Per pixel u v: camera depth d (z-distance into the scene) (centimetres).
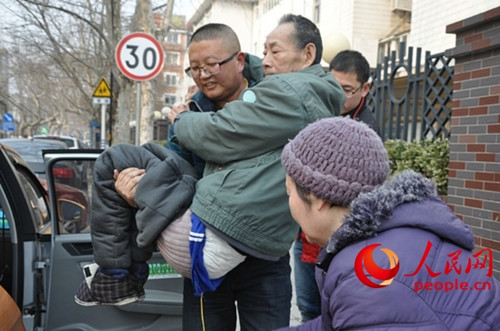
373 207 105
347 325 99
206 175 178
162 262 277
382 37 1364
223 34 184
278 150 167
